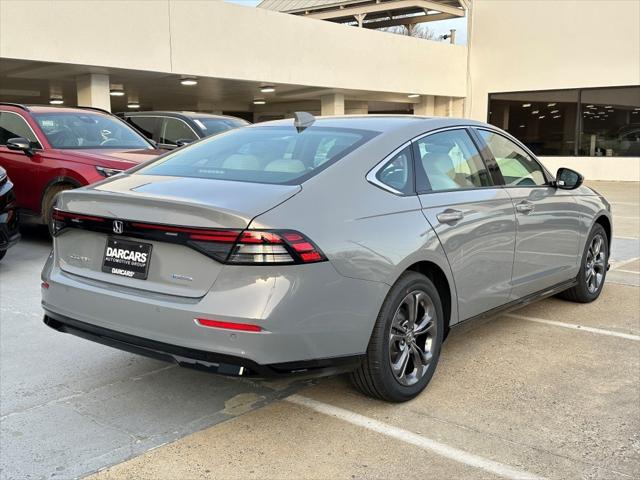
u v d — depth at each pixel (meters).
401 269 3.28
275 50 15.80
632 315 5.27
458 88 22.17
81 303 3.24
